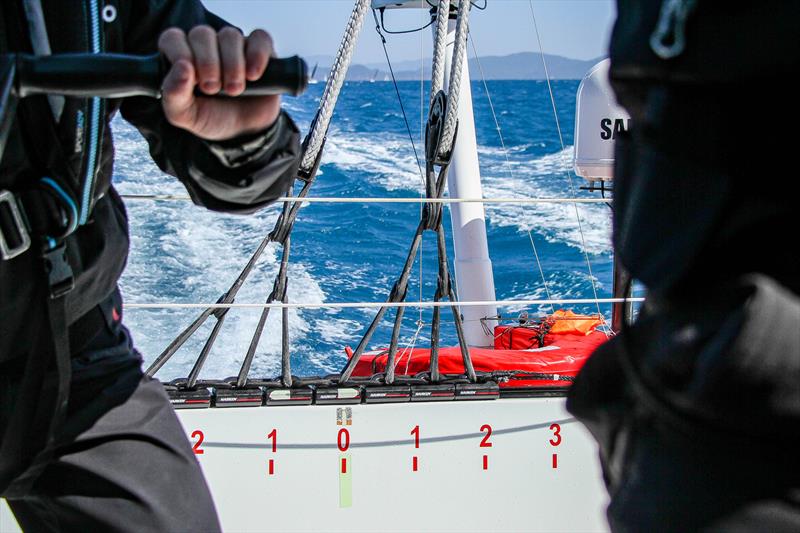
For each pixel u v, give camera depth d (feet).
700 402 2.58
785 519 2.49
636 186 2.86
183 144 3.81
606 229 39.19
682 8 2.58
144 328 23.11
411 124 73.26
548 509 8.51
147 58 3.15
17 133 3.53
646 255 2.81
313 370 21.72
